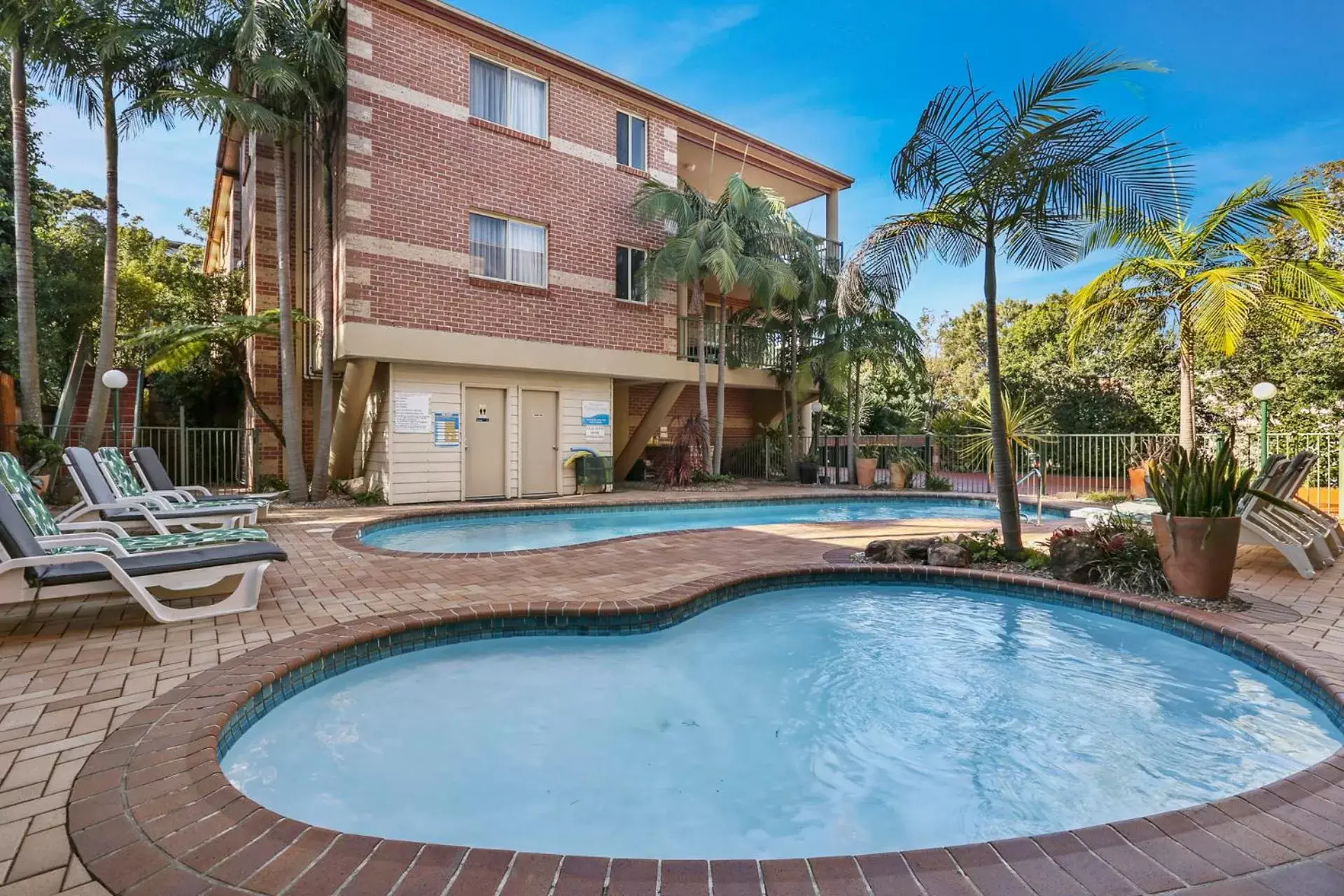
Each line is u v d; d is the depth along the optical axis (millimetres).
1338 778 2303
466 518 10594
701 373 14805
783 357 16594
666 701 3707
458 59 11523
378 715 3453
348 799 2676
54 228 16609
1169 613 4691
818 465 16094
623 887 1738
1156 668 4148
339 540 7715
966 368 29281
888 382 24531
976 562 6500
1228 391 15602
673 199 13086
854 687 3910
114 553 4250
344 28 10523
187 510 6762
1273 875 1790
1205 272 8750
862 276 7035
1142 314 10477
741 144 15656
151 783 2232
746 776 2922
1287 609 4727
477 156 11703
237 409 17297
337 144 11164
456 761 3006
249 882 1729
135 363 16562
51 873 1769
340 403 11992
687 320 14938
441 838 2439
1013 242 6695
